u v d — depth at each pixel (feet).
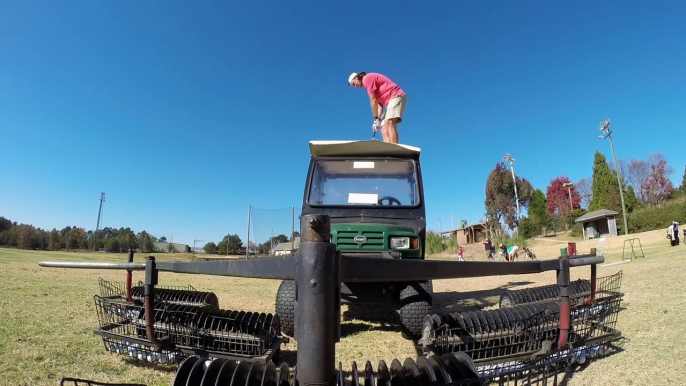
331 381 3.75
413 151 15.56
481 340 9.29
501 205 149.28
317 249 3.81
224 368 5.66
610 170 151.33
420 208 15.14
